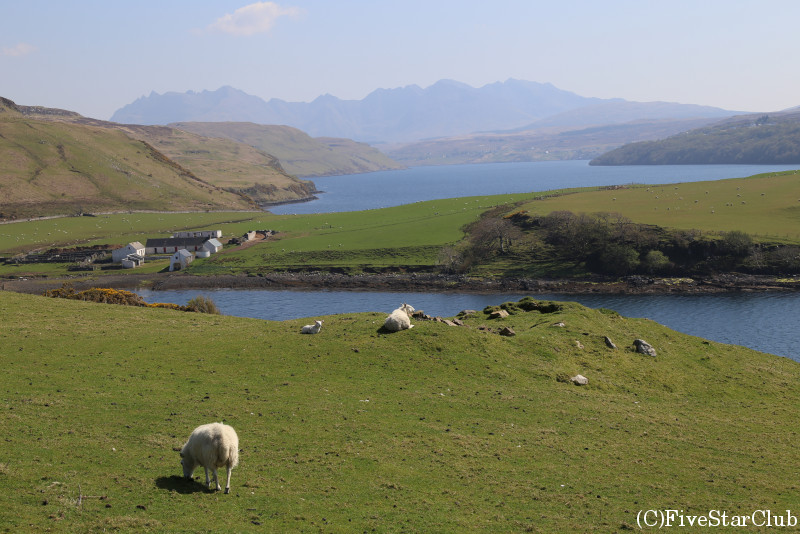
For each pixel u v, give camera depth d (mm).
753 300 102125
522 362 35594
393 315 38125
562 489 21266
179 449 21781
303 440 23953
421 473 21656
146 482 18594
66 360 33188
